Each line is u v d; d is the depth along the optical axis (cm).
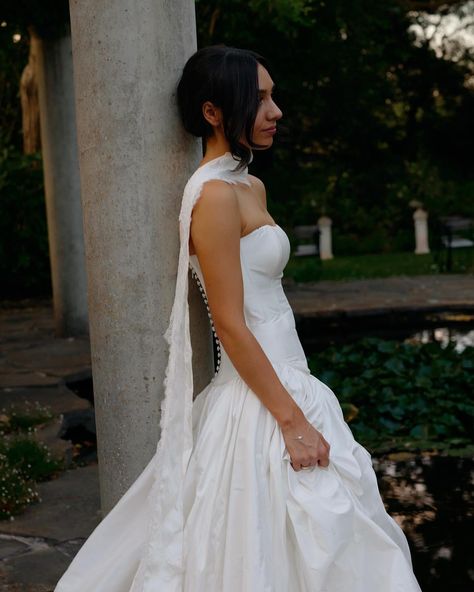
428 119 2638
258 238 211
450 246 1460
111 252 249
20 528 350
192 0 250
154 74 241
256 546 194
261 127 211
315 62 1324
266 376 202
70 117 813
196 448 211
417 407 526
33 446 434
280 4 866
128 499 221
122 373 254
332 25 1240
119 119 242
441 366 577
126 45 239
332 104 1939
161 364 253
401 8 1598
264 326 213
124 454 258
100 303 254
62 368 691
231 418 209
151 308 249
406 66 2530
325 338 849
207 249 201
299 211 2098
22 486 381
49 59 805
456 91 2625
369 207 2320
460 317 945
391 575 196
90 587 218
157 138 243
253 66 209
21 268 1246
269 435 204
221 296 201
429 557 328
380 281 1277
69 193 834
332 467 207
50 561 317
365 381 563
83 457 473
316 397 216
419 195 2098
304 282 1309
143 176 244
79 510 371
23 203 1213
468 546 337
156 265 248
